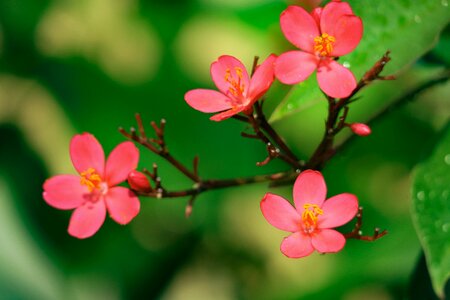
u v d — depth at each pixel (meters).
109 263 0.79
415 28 0.62
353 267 0.76
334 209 0.60
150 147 0.62
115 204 0.61
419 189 0.61
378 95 0.78
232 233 0.80
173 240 0.80
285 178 0.63
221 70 0.61
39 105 0.80
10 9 0.79
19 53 0.80
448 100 0.78
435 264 0.59
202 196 0.80
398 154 0.79
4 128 0.79
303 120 0.79
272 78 0.60
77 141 0.61
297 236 0.59
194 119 0.80
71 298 0.78
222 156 0.79
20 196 0.78
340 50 0.60
